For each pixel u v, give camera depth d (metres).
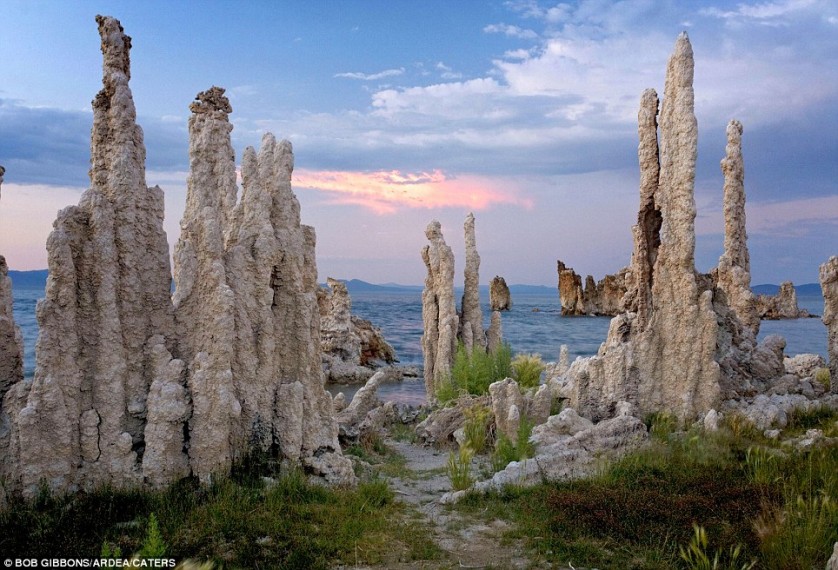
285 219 14.84
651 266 20.70
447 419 20.31
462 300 28.31
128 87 12.66
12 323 11.79
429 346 26.92
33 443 10.73
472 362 24.78
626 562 9.76
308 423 14.26
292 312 14.67
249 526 10.40
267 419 13.84
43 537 9.45
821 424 18.88
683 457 14.89
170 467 11.81
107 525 10.11
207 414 12.20
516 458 15.54
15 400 11.18
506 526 11.66
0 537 9.43
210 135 14.56
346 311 43.16
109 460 11.55
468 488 13.53
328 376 39.12
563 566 9.80
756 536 10.19
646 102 20.77
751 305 25.50
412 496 13.88
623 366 19.94
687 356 19.64
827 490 11.65
